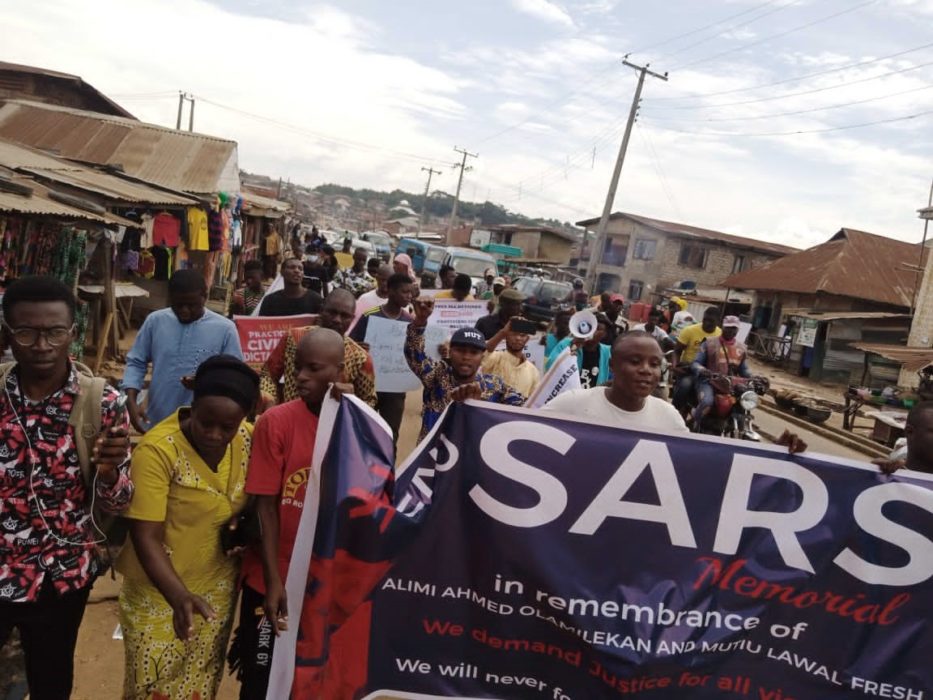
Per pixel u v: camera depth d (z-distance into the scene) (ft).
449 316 26.61
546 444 9.29
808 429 47.37
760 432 42.73
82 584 8.14
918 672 9.23
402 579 9.01
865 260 88.58
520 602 9.17
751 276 96.84
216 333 14.14
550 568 9.13
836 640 9.31
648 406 11.17
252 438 9.03
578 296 60.08
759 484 9.43
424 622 9.07
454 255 90.33
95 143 49.67
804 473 9.43
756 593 9.29
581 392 11.29
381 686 9.01
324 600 8.57
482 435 9.29
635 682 8.95
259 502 8.84
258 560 9.07
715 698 9.16
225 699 11.48
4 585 7.63
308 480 8.73
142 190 34.53
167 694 8.52
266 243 83.71
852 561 9.36
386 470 8.91
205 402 7.93
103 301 29.96
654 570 9.26
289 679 8.55
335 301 16.07
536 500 9.25
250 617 9.37
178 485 8.31
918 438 10.41
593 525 9.28
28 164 30.76
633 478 9.33
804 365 77.05
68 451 7.74
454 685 9.13
